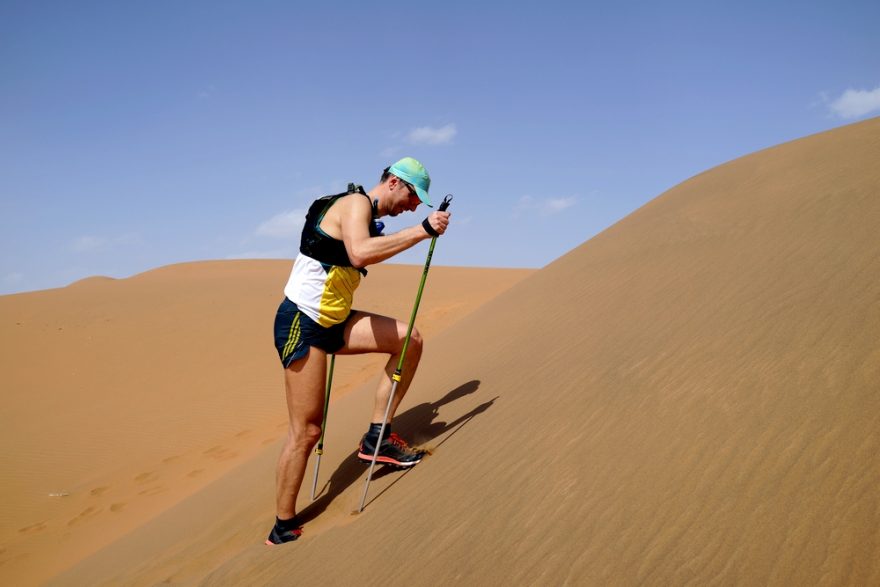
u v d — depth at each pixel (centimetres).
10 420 1672
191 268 4578
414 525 304
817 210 489
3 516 1170
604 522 233
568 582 211
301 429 369
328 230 356
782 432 236
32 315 2531
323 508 400
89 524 1034
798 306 333
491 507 282
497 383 479
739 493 216
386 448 389
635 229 808
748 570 185
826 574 174
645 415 296
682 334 374
